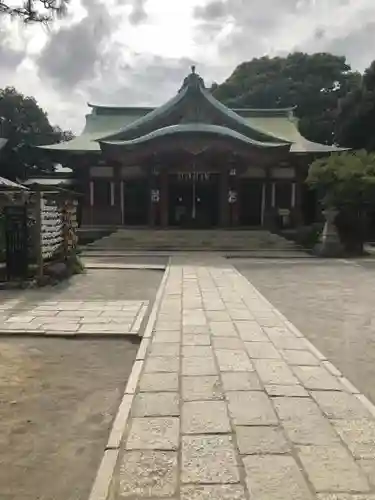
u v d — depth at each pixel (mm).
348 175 20156
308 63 46344
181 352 6133
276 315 8422
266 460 3398
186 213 30750
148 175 27969
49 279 12383
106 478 3189
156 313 8555
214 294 10656
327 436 3783
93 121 34719
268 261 18469
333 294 11133
